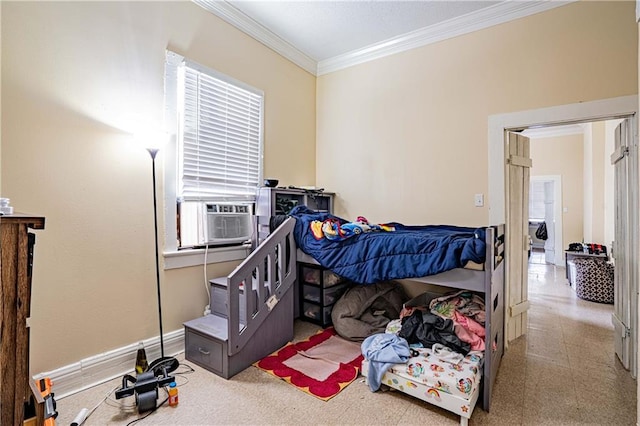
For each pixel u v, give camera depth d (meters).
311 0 2.72
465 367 1.78
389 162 3.41
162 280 2.42
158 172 2.40
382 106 3.46
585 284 4.16
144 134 2.13
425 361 1.86
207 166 2.76
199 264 2.66
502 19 2.75
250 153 3.14
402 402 1.85
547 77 2.57
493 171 2.79
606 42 2.35
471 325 2.04
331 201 3.81
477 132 2.88
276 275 2.57
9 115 1.71
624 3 2.30
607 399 1.91
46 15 1.83
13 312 0.98
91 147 2.03
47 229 1.85
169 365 2.15
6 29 1.70
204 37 2.69
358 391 1.96
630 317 2.23
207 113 2.75
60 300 1.90
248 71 3.09
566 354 2.54
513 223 2.86
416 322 2.19
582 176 6.43
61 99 1.90
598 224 5.41
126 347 2.20
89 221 2.02
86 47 2.00
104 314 2.10
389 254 2.19
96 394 1.92
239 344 2.14
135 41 2.24
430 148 3.14
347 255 2.37
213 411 1.76
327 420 1.70
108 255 2.11
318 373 2.15
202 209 2.68
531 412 1.79
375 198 3.51
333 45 3.47
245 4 2.78
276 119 3.42
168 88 2.44
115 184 2.15
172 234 2.48
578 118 2.44
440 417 1.73
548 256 7.27
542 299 4.21
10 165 1.71
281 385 2.02
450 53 3.03
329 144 3.87
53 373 1.86
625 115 2.29
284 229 2.55
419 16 2.91
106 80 2.09
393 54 3.38
